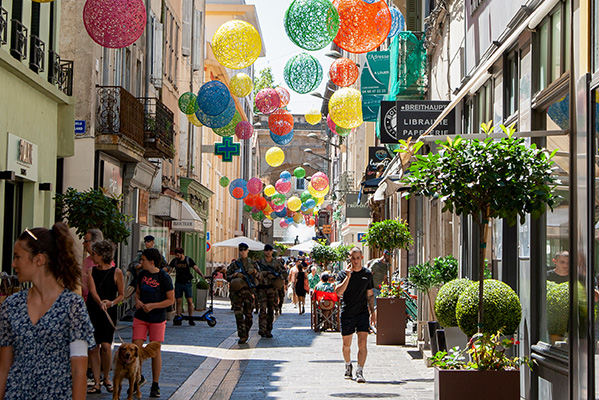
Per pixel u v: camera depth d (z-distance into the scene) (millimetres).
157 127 25172
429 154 8547
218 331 21688
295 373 13398
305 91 16188
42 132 17125
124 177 24859
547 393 9539
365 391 11422
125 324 22672
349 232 42719
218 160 54344
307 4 11500
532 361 9305
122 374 9828
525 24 9953
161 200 30453
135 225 25172
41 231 4855
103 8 9711
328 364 14602
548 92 9734
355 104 16203
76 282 4918
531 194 8297
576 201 8539
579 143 8422
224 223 59781
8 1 15016
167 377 12523
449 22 18125
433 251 19781
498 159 8375
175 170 35094
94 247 10945
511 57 11828
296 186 95125
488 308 9188
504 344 8672
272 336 20016
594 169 8086
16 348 4754
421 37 21609
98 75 22375
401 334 17891
